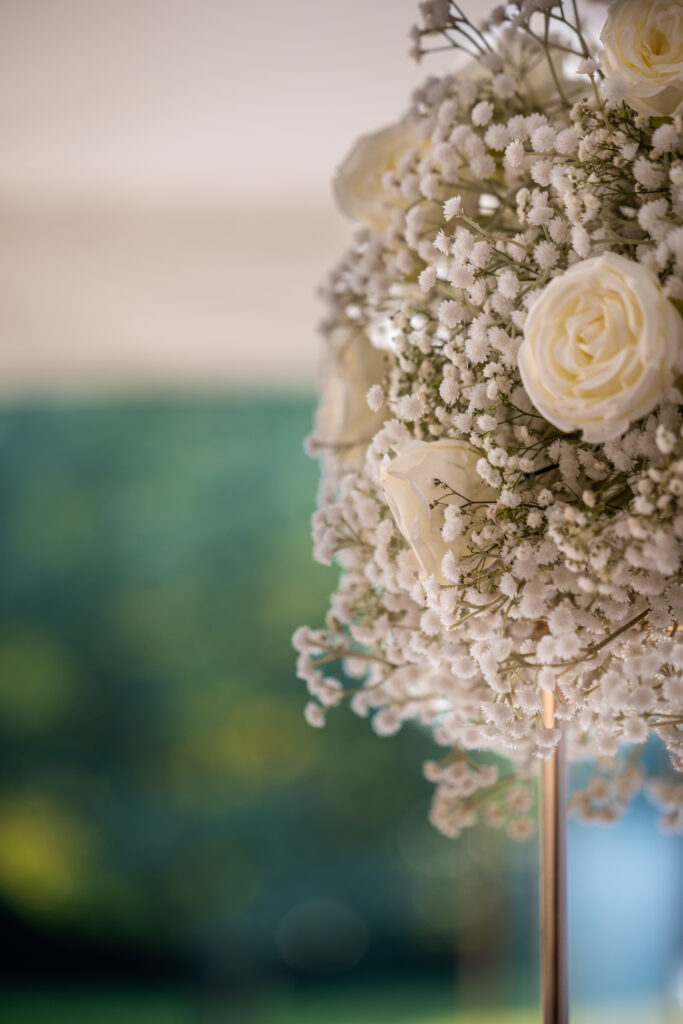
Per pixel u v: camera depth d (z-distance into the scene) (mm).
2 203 2232
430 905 6461
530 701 856
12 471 6727
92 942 6598
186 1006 6461
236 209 2266
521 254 882
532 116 893
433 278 897
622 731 857
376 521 925
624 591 845
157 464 6742
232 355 3105
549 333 830
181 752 6707
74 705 6695
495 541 869
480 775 980
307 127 1865
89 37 1530
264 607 6762
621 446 843
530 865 3859
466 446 879
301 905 6605
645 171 842
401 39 1523
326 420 1037
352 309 1015
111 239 2379
